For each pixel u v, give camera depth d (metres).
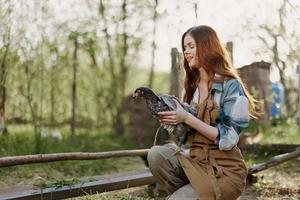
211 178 2.91
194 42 3.05
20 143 7.45
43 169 6.37
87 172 6.65
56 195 4.30
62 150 7.98
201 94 3.10
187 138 3.08
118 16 10.70
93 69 11.00
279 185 5.98
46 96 9.86
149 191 5.17
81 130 11.27
